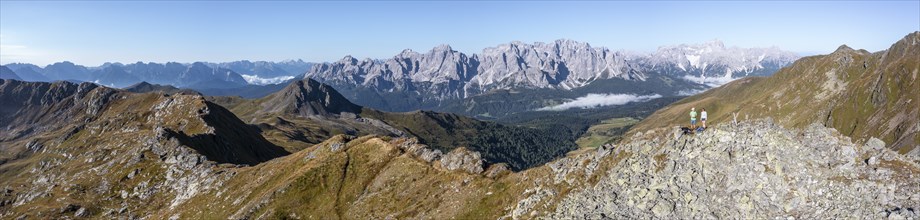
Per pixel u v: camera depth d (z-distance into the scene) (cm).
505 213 8469
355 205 11519
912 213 4538
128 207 16888
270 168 15575
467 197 9694
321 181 13075
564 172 8181
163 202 16825
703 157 6281
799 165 5541
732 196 5747
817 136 5719
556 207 7362
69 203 17625
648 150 7100
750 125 6219
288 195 12825
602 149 7906
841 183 5206
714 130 6412
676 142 6788
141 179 18638
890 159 5269
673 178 6347
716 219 5672
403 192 11206
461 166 11225
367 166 13175
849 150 5462
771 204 5441
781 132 5900
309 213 11969
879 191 4953
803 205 5259
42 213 17138
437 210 9775
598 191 7044
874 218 4741
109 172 19850
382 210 10831
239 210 13225
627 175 6912
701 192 6016
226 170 16900
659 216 6088
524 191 8606
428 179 11319
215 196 15200
